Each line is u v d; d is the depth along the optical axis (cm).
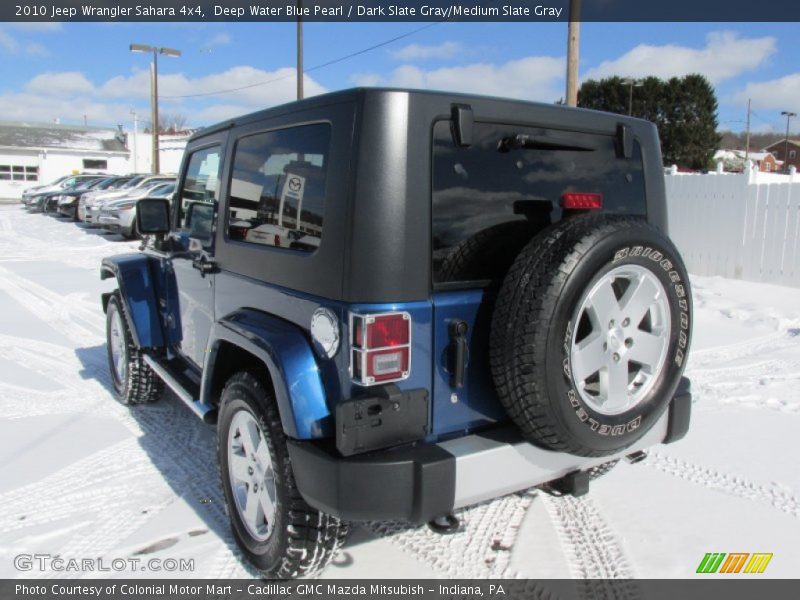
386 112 221
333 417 232
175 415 470
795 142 7488
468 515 331
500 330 232
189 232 380
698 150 3719
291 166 264
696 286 942
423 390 232
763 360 602
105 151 4716
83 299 929
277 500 252
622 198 296
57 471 378
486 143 246
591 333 243
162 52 3244
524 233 258
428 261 229
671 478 371
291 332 248
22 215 2623
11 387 534
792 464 388
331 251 231
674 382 267
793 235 909
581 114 276
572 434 236
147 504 341
